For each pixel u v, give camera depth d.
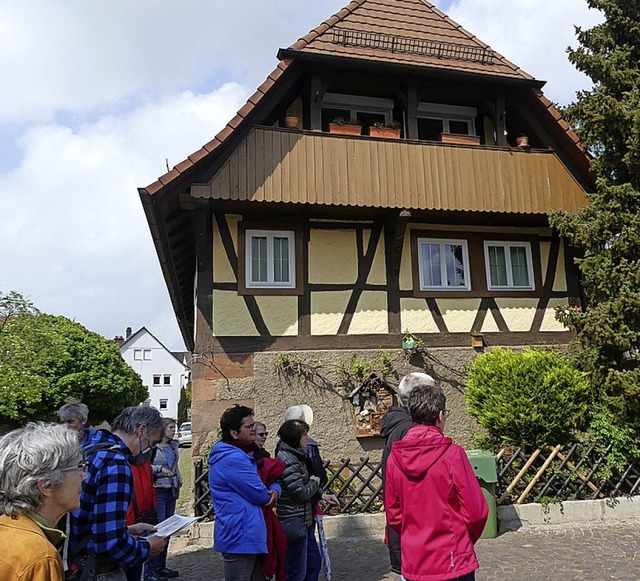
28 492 2.00
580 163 10.45
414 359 9.86
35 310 18.33
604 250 9.40
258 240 9.72
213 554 6.82
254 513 3.73
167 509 6.50
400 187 9.61
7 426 23.31
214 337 9.21
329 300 9.75
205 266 9.27
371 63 9.64
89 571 2.72
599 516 7.82
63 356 26.78
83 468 2.49
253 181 8.97
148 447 4.12
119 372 30.27
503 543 6.76
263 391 9.21
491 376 8.71
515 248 10.84
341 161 9.43
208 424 8.95
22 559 1.80
